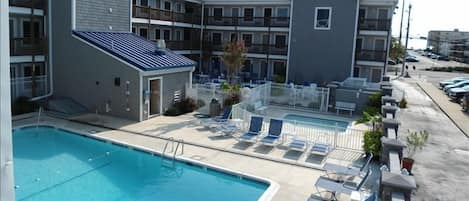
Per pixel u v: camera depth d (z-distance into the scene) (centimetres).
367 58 3375
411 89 4044
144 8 3253
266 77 3809
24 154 1488
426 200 1095
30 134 1770
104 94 2098
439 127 2203
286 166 1390
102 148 1614
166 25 3594
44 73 2286
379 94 2378
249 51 3844
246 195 1188
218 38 4066
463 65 8244
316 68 3484
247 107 2303
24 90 2123
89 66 2112
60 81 2227
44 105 2142
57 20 2170
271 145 1614
